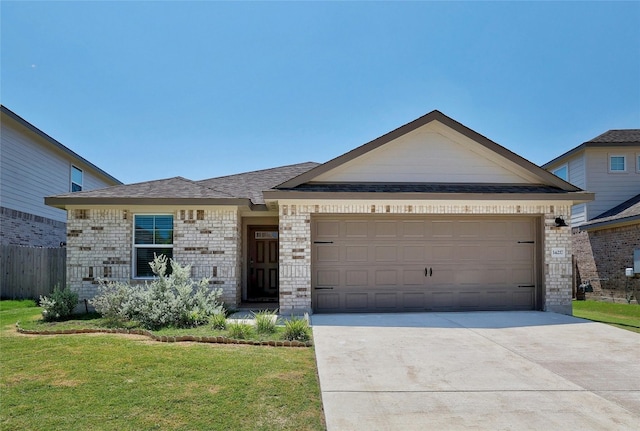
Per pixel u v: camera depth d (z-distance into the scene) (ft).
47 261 44.88
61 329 27.02
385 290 35.40
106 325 28.45
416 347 23.24
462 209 35.78
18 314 35.42
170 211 37.11
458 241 36.04
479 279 35.99
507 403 15.69
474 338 25.35
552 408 15.25
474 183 37.40
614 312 42.91
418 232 35.83
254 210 39.47
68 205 35.78
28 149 53.57
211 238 36.76
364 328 27.99
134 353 21.18
